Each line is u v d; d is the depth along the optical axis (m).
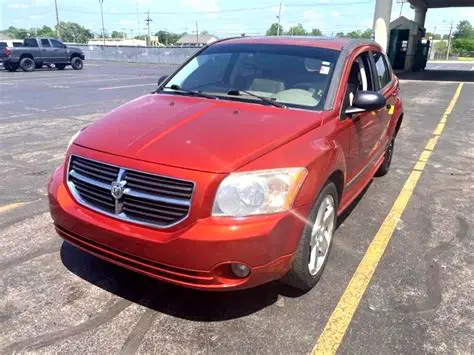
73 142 3.16
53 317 2.88
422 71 31.05
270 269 2.67
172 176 2.61
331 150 3.14
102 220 2.80
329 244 3.42
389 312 3.02
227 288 2.63
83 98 13.56
